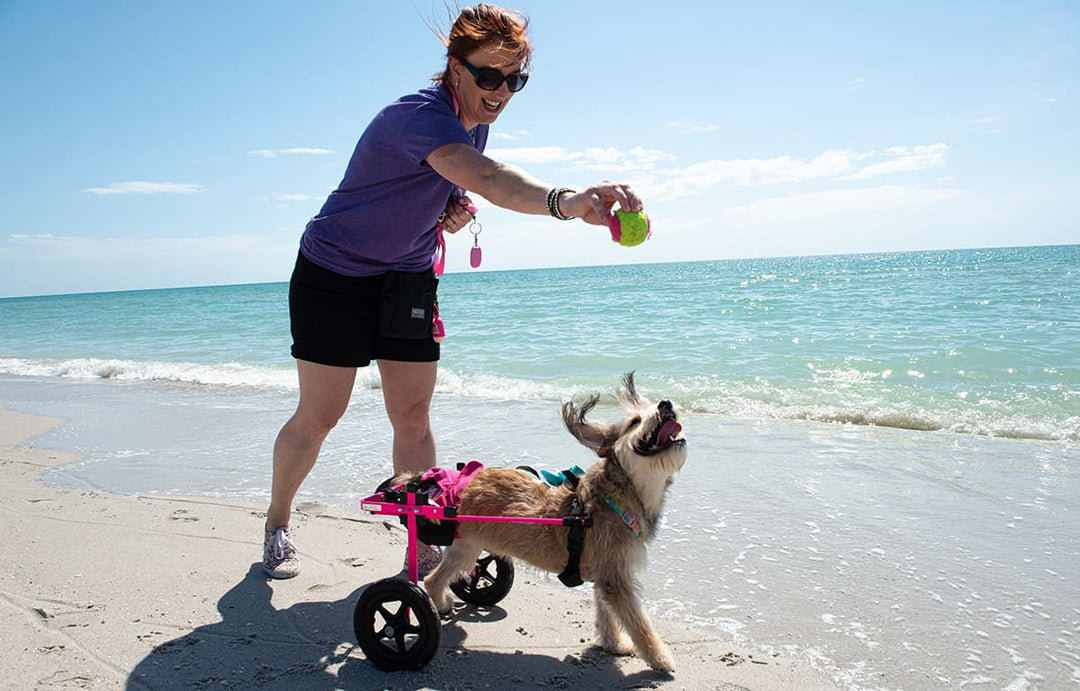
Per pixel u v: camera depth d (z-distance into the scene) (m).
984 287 28.20
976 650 3.60
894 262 102.00
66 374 14.98
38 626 3.71
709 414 9.18
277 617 3.86
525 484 3.73
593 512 3.50
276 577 4.35
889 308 21.25
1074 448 7.16
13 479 6.79
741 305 24.89
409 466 4.42
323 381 4.06
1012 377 10.73
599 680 3.34
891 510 5.54
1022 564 4.55
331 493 6.14
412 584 3.30
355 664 3.42
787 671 3.41
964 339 14.21
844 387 10.48
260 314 34.22
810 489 6.05
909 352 13.09
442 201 3.80
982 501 5.68
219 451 7.70
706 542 5.04
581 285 55.69
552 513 3.58
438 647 3.38
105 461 7.45
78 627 3.71
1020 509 5.48
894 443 7.51
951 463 6.71
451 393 10.88
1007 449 7.18
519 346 16.56
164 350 19.28
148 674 3.28
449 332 20.17
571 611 4.11
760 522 5.37
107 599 4.04
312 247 3.95
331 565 4.57
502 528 3.65
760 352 13.95
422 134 3.38
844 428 8.29
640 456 3.46
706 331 17.81
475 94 3.70
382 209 3.73
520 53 3.64
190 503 5.85
